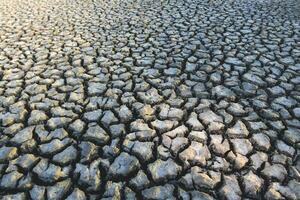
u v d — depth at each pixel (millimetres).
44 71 1178
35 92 1044
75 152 792
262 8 1811
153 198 671
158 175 722
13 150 807
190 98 981
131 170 737
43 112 943
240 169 729
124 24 1632
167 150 787
